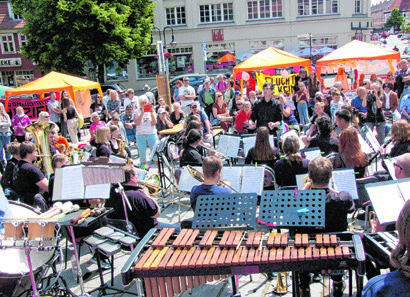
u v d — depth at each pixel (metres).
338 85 10.24
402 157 3.62
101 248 3.49
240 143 7.17
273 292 3.82
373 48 10.25
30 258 3.22
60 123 11.37
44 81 10.74
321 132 5.52
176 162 8.26
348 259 2.62
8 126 9.62
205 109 10.80
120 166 3.86
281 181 4.75
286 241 2.84
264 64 10.33
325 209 3.20
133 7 23.42
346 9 27.72
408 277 2.03
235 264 2.70
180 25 28.52
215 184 3.91
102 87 18.73
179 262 2.76
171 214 6.06
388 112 10.02
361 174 4.95
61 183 3.83
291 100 10.77
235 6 27.98
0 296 3.15
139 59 29.09
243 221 3.11
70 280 4.34
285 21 27.91
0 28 26.98
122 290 3.82
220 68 28.84
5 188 5.29
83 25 20.69
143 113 7.80
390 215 3.14
